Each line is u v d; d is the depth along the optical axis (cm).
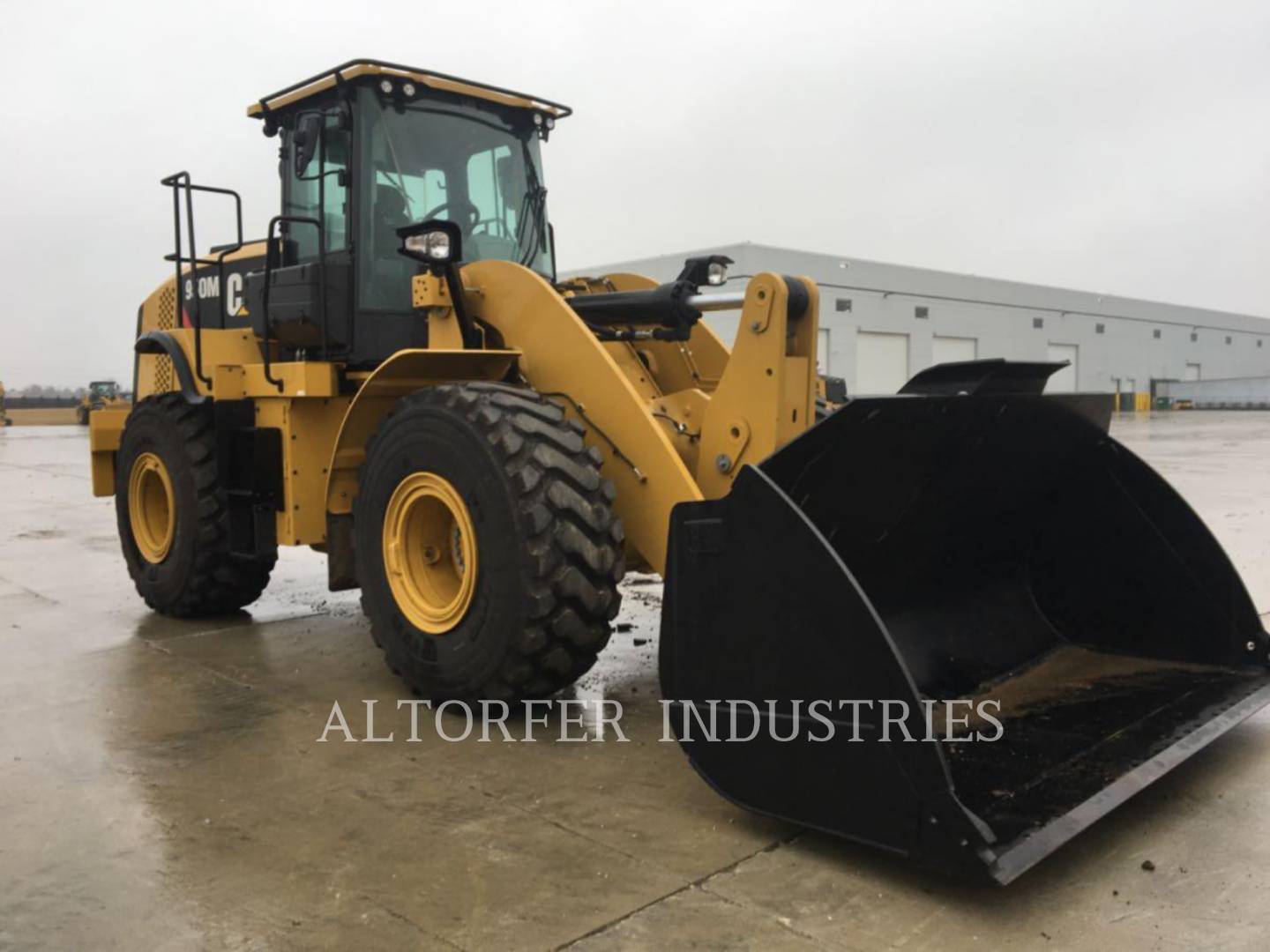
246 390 475
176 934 225
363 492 391
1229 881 247
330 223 455
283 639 488
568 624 332
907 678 236
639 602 576
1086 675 358
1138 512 371
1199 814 284
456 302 403
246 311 530
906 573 354
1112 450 371
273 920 230
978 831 225
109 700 393
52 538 828
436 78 450
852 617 245
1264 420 3241
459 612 355
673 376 440
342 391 457
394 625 380
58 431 2880
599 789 303
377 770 319
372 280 438
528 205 490
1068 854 262
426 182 453
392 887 245
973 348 3409
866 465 309
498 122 480
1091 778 268
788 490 296
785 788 262
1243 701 324
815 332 344
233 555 493
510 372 392
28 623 523
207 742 345
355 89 436
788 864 255
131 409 586
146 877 251
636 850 263
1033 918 230
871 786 243
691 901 238
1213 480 1155
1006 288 3531
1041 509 388
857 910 234
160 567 525
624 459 360
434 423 358
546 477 334
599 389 365
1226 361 4991
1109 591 381
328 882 247
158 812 289
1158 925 227
